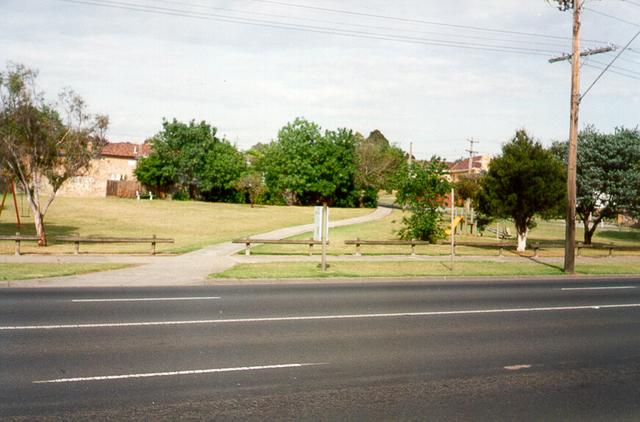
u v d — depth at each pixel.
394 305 13.48
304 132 65.81
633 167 29.19
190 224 39.44
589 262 25.09
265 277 17.41
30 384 7.11
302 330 10.50
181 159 61.06
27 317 10.98
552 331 11.06
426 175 29.08
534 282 19.16
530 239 36.59
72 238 21.94
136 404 6.50
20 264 18.34
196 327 10.50
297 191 64.88
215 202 63.03
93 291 14.45
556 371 8.30
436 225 30.11
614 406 6.82
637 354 9.39
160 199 61.84
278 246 27.03
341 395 6.98
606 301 15.06
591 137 30.00
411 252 25.78
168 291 14.80
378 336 10.17
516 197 26.58
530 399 7.01
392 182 30.08
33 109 23.16
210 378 7.52
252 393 6.97
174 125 61.84
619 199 29.25
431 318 12.01
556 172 26.92
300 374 7.80
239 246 26.45
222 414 6.25
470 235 37.84
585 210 31.33
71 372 7.62
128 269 18.38
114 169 67.06
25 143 23.08
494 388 7.42
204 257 22.11
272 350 9.01
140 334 9.83
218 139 65.00
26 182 24.00
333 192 67.31
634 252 30.81
